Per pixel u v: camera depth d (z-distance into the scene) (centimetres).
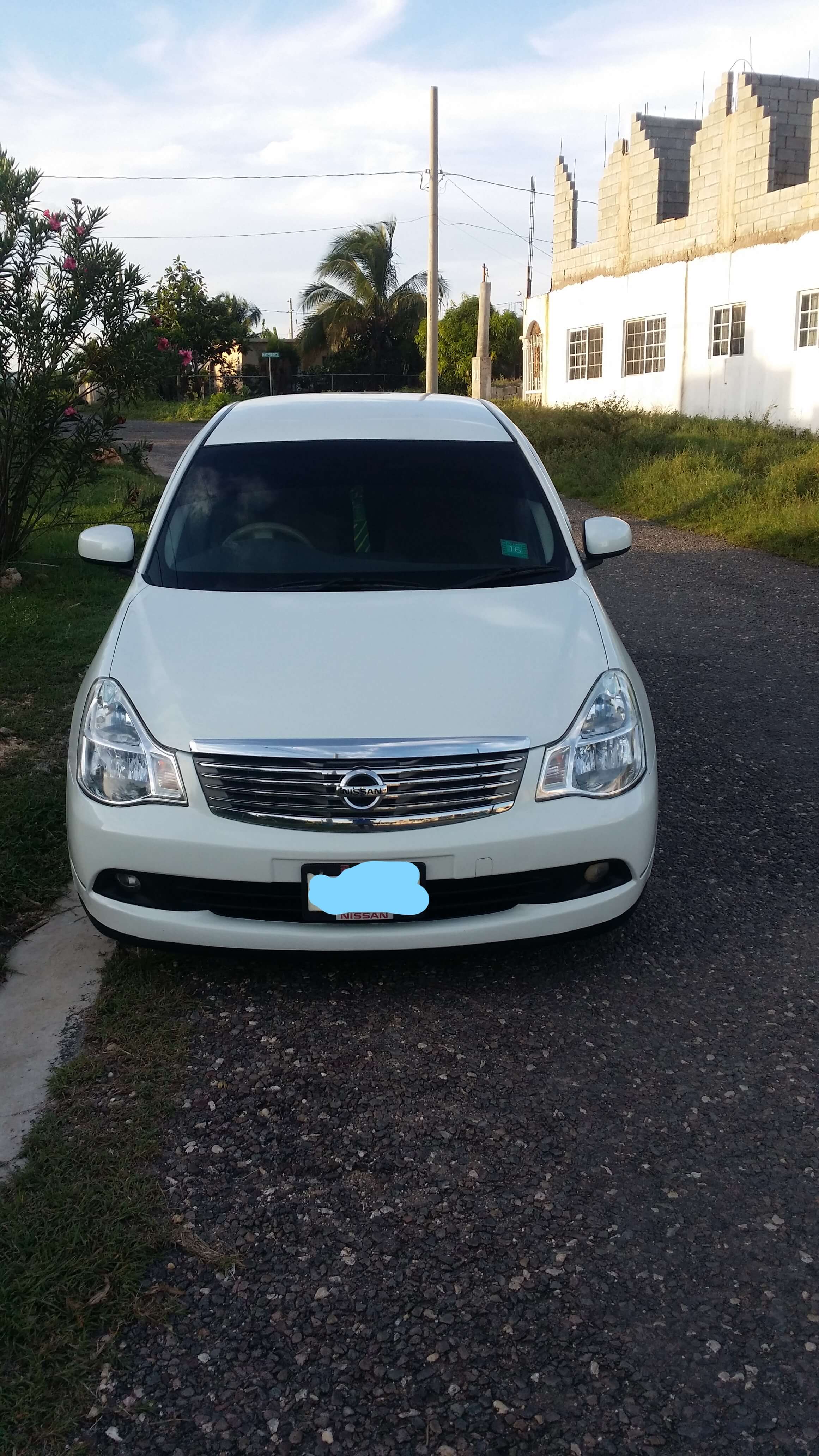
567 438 1839
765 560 1026
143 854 288
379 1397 192
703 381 2153
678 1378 196
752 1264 221
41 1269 214
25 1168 242
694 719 573
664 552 1079
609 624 355
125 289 748
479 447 426
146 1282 215
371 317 4319
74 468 799
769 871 395
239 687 300
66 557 891
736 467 1441
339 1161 248
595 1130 260
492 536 383
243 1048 288
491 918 294
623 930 352
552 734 296
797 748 527
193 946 294
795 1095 273
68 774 313
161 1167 245
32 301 737
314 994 314
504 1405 191
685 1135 258
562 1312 209
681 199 2262
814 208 1809
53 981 318
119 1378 194
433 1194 239
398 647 316
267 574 361
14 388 750
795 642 732
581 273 2548
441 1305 211
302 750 282
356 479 403
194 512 391
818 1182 243
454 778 287
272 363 4984
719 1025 302
